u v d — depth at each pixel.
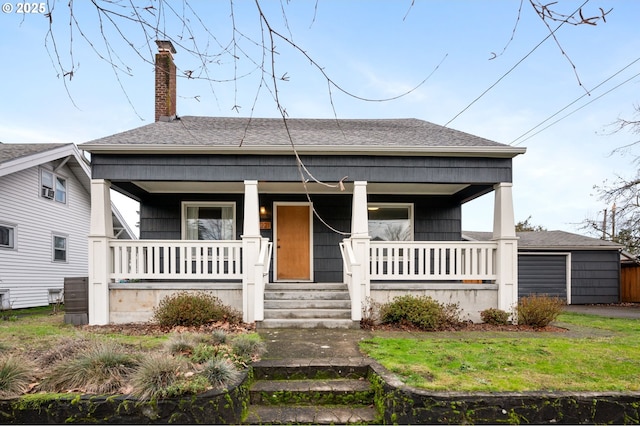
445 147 7.66
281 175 7.75
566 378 3.98
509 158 7.94
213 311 6.94
